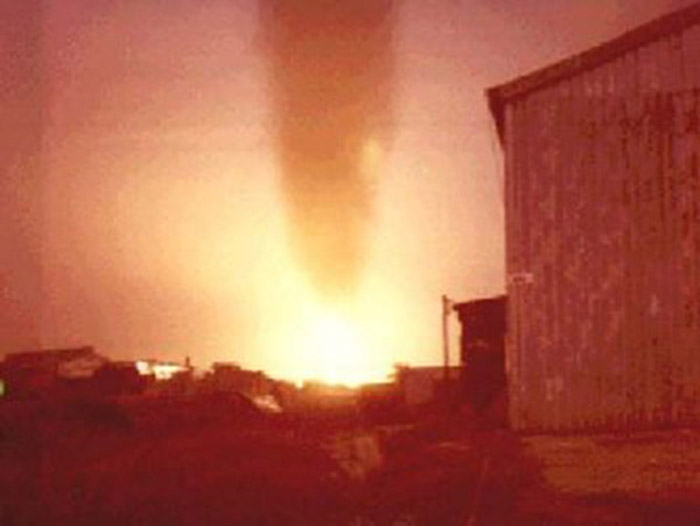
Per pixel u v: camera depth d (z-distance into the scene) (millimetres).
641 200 18344
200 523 11867
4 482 14625
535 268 18453
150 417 20328
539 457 15281
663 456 14789
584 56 18594
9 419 19828
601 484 13227
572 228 18422
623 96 18547
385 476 14367
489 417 21156
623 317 18156
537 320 18375
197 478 14383
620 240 18297
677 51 18547
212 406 21547
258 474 14414
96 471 15391
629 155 18438
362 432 19453
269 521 11953
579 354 18203
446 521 11672
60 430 19719
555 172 18562
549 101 18672
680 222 18219
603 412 18047
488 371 23688
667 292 18109
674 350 17984
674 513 11422
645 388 18000
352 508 12641
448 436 18469
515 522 11383
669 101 18484
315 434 20203
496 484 13281
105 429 20500
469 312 24438
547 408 18188
